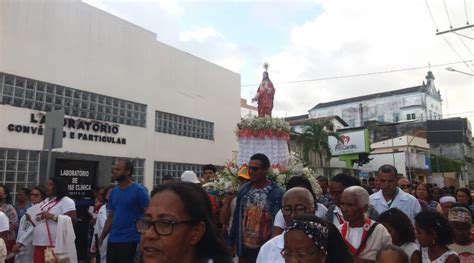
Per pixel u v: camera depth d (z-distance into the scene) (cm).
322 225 242
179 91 1862
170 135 1784
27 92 1229
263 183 495
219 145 2098
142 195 568
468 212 448
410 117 5562
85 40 1421
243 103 3216
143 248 162
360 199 371
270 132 834
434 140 4525
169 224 160
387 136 4562
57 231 577
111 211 594
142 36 1673
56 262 562
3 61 1158
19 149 1185
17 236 635
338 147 3105
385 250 316
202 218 169
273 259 306
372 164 3591
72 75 1363
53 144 674
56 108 1308
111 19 1531
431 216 385
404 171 3409
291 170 751
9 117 1164
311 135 2895
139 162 1627
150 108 1688
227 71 2216
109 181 1451
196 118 1955
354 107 6022
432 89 5888
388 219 392
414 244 387
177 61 1866
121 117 1557
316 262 232
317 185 756
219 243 175
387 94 5891
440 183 3825
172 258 159
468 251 440
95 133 1423
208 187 709
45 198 646
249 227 475
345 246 253
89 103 1430
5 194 709
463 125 4472
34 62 1242
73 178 1331
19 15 1208
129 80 1595
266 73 1092
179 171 1839
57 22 1324
